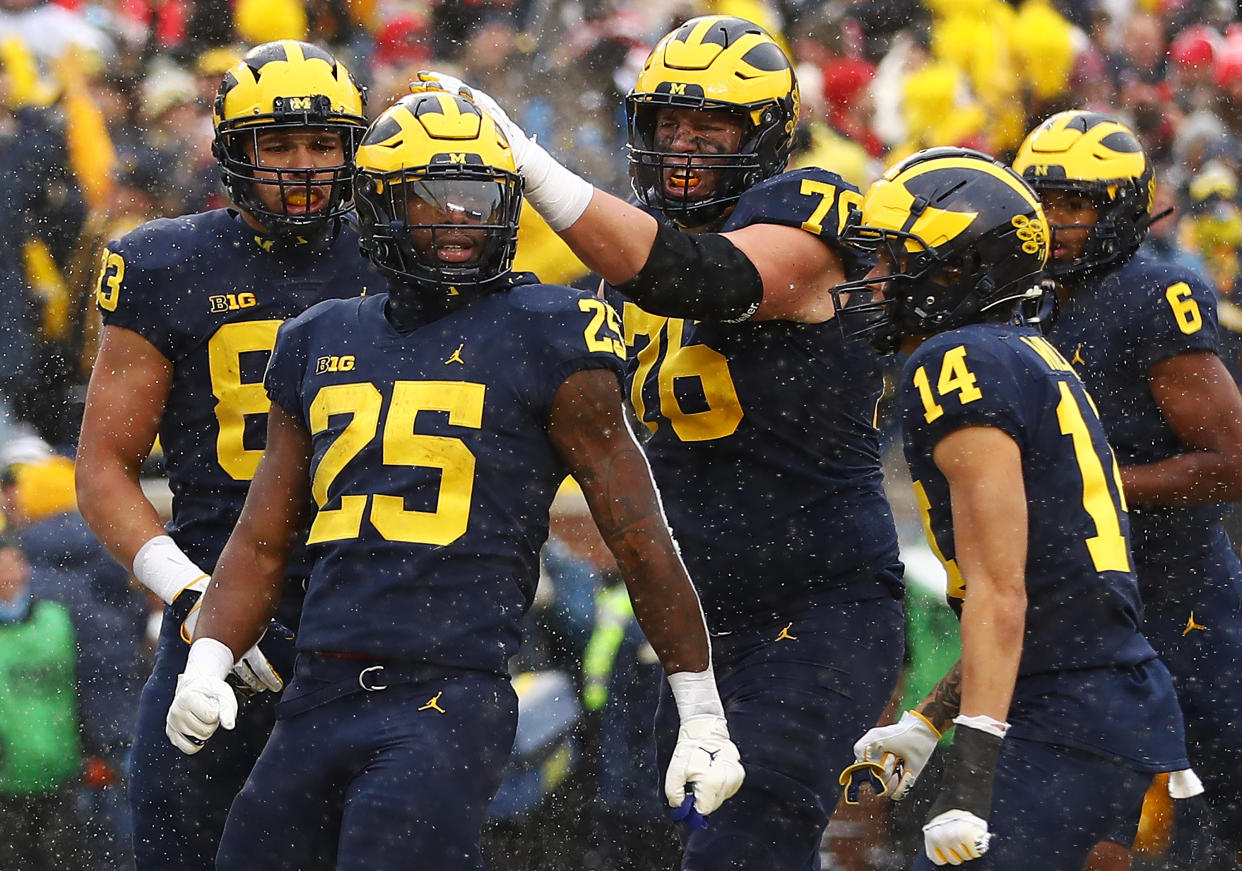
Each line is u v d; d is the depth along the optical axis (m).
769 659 13.77
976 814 10.92
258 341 14.19
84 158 25.23
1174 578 15.81
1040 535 11.66
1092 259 15.62
